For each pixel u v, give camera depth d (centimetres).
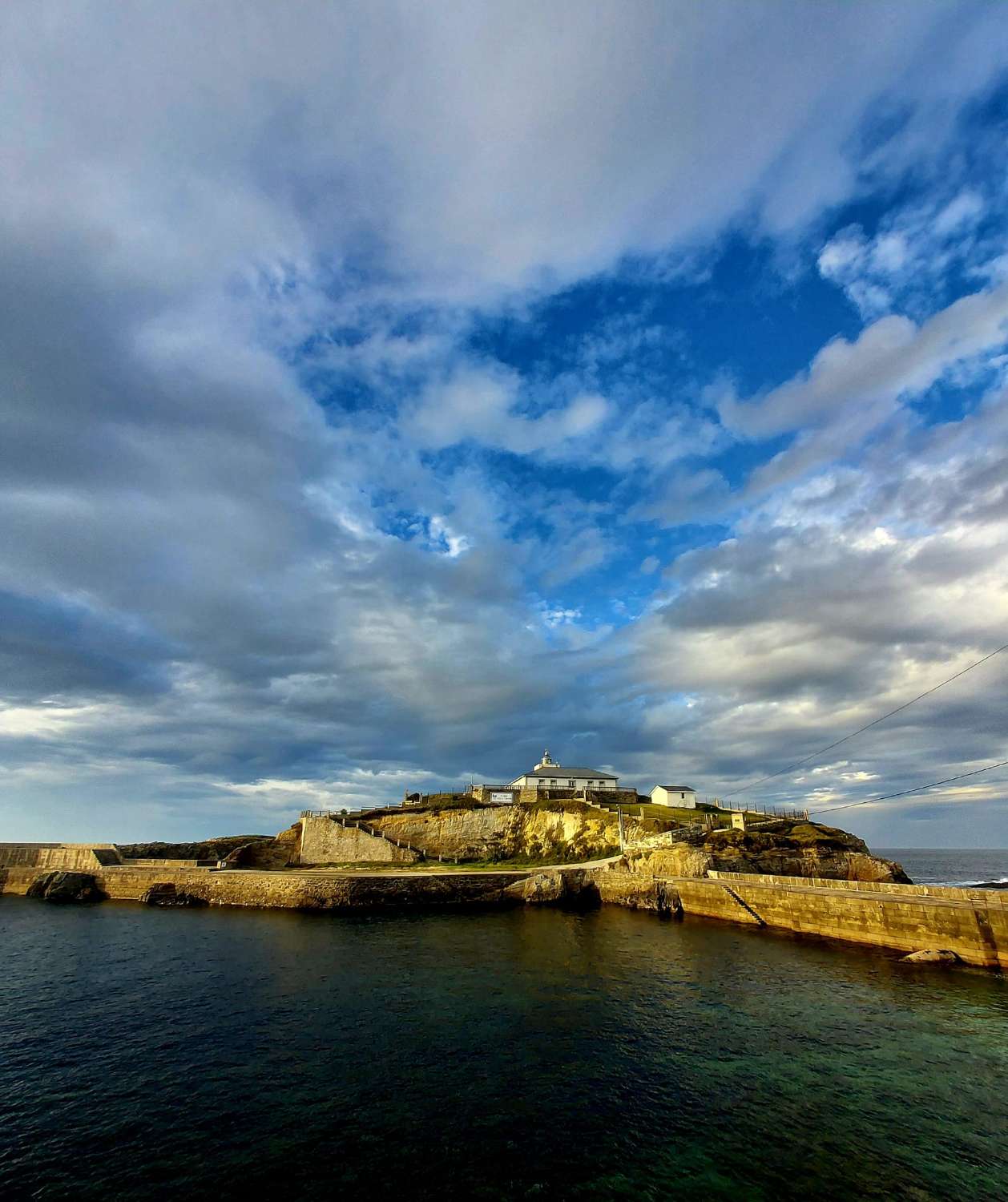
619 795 9619
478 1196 1550
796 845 6969
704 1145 1758
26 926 5378
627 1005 2975
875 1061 2316
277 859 8694
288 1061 2339
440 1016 2817
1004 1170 1630
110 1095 2081
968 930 3803
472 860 8350
